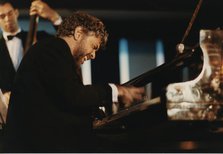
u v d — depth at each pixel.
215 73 3.27
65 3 6.20
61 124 3.40
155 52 6.80
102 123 3.72
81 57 3.65
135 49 6.75
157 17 6.68
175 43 6.77
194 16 3.73
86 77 6.64
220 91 3.26
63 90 3.35
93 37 3.61
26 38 5.98
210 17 6.57
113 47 6.70
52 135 3.38
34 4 6.03
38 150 3.38
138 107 3.45
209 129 3.38
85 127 3.48
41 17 6.05
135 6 6.62
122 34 6.69
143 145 3.35
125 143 3.41
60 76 3.36
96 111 3.79
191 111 3.22
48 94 3.42
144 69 6.79
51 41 3.47
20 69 3.50
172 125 3.47
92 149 3.40
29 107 3.41
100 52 6.65
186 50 3.66
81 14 3.63
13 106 3.49
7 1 5.90
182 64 3.73
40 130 3.38
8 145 3.45
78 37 3.59
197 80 3.25
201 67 3.53
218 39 3.32
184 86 3.22
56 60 3.39
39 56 3.43
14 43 5.94
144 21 6.69
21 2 5.96
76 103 3.36
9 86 5.81
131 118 3.73
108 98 3.44
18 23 5.97
